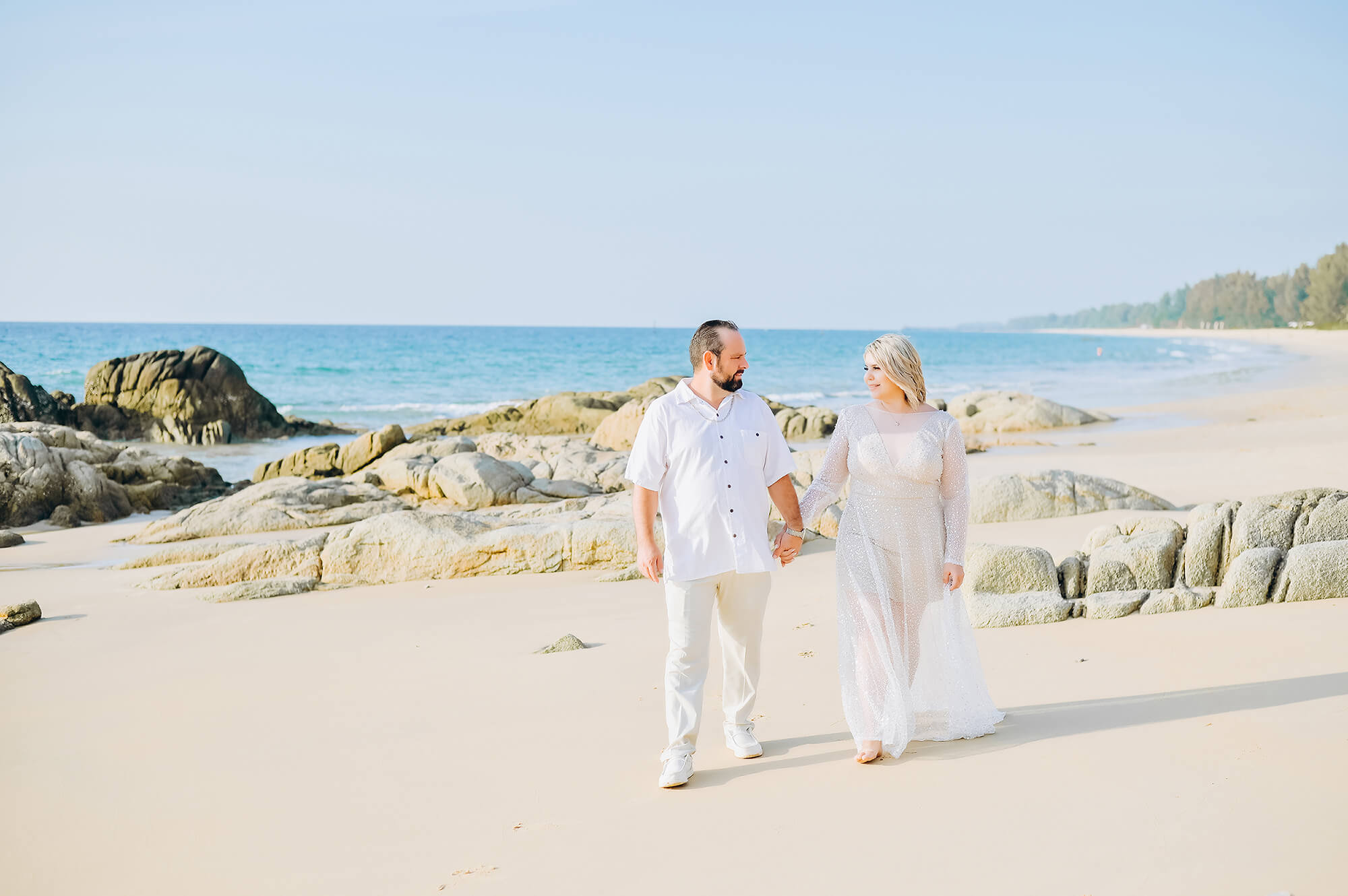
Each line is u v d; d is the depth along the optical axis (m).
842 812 3.48
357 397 43.00
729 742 4.23
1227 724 3.96
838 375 57.91
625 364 65.12
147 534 12.76
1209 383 45.47
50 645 7.05
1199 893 2.73
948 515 4.10
